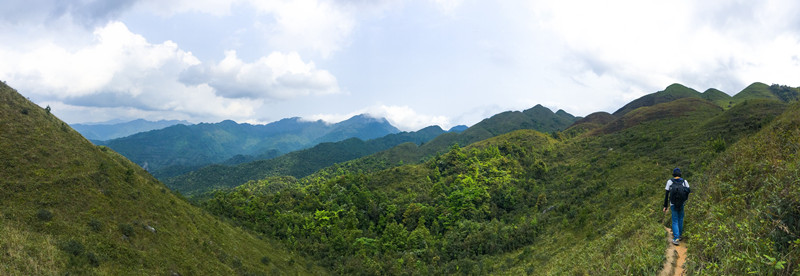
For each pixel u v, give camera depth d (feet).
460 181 328.70
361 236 248.32
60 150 120.67
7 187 94.53
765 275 20.83
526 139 477.77
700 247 31.19
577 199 235.40
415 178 380.17
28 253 76.54
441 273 193.16
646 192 186.70
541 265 139.95
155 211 126.62
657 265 34.22
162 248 110.11
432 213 276.00
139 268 94.99
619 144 350.23
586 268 60.23
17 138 113.39
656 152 273.95
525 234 204.54
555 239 180.86
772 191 31.12
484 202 281.95
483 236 215.92
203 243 131.23
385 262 205.77
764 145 56.90
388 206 294.05
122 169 138.82
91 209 104.37
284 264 170.40
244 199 279.90
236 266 132.57
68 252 83.61
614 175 253.03
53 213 94.17
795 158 37.37
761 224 25.73
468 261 189.47
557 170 343.46
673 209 40.50
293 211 279.49
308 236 233.76
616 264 42.39
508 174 341.62
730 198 40.42
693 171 191.93
